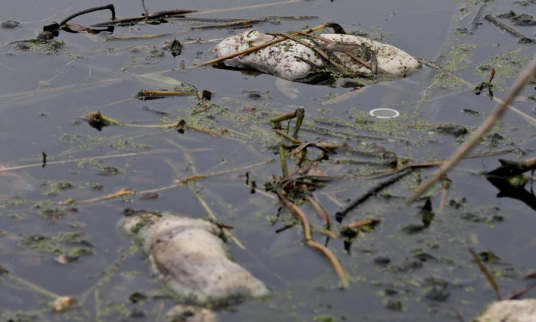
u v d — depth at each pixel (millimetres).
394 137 6852
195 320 4547
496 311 4477
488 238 5402
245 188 6051
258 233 5477
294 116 6895
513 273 5008
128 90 7812
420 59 8445
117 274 5008
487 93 7656
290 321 4555
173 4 10031
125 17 9547
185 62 8461
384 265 5113
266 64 8219
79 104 7516
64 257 5203
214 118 7230
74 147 6703
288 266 5113
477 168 6305
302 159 6430
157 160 6508
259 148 6691
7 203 5848
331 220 5637
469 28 9234
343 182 6109
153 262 5035
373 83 7934
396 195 5922
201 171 6324
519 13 9703
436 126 6969
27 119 7199
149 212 5641
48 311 4707
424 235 5434
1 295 4871
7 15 9586
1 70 8195
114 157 6547
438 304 4727
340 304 4727
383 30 9211
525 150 6555
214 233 5320
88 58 8523
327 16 9625
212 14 9703
